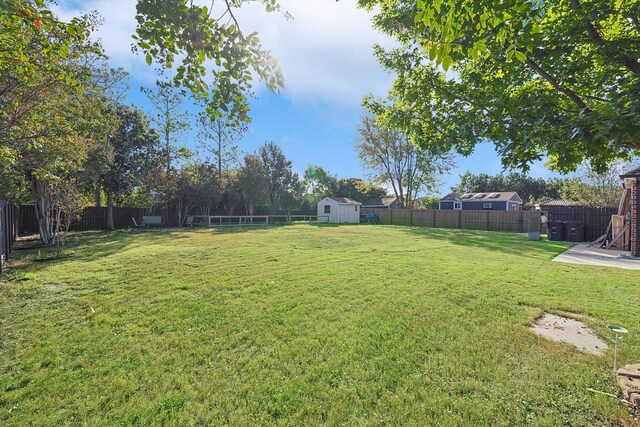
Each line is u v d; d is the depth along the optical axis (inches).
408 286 208.5
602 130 67.8
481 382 99.3
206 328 139.6
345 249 376.8
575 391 94.4
